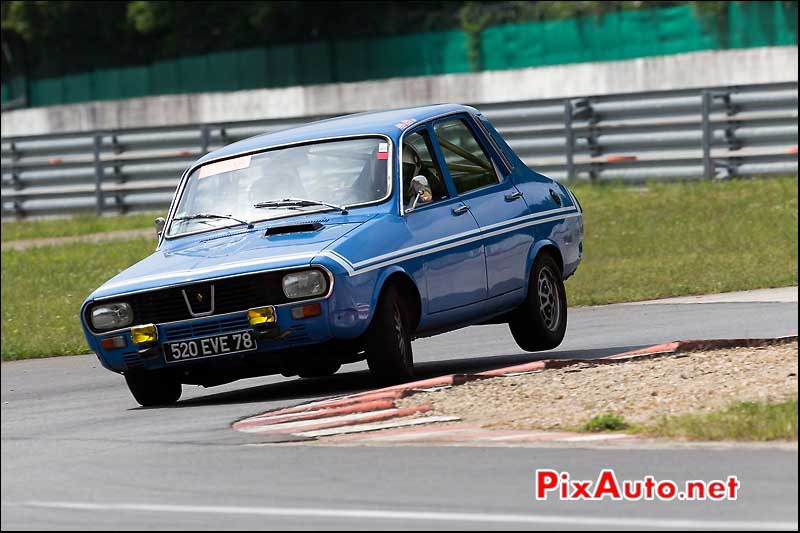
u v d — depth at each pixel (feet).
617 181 289.33
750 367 104.01
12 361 164.25
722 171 279.69
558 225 130.82
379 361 109.19
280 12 479.41
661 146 285.23
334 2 477.36
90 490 78.23
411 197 115.75
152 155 328.08
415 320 112.57
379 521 65.67
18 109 543.39
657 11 412.16
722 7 400.47
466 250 117.39
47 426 106.63
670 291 179.52
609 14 421.18
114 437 97.35
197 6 499.10
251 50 488.02
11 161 342.23
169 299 109.19
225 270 107.86
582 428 86.38
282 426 95.81
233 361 108.99
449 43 451.12
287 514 68.44
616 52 420.77
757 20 395.55
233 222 117.70
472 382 105.29
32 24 524.93
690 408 90.99
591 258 222.69
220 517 68.69
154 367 110.52
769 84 276.00
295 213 116.06
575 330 151.33
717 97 279.90
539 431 87.10
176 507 71.82
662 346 114.73
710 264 201.87
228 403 113.39
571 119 291.99
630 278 195.62
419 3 479.82
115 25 524.52
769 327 137.18
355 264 107.04
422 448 83.71
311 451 85.25
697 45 406.62
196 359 108.88
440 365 131.03
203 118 479.00
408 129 120.26
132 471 82.99
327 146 120.26
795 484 68.64
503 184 126.62
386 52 463.42
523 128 296.10
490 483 72.95
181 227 119.96
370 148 118.52
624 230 242.78
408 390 102.32
